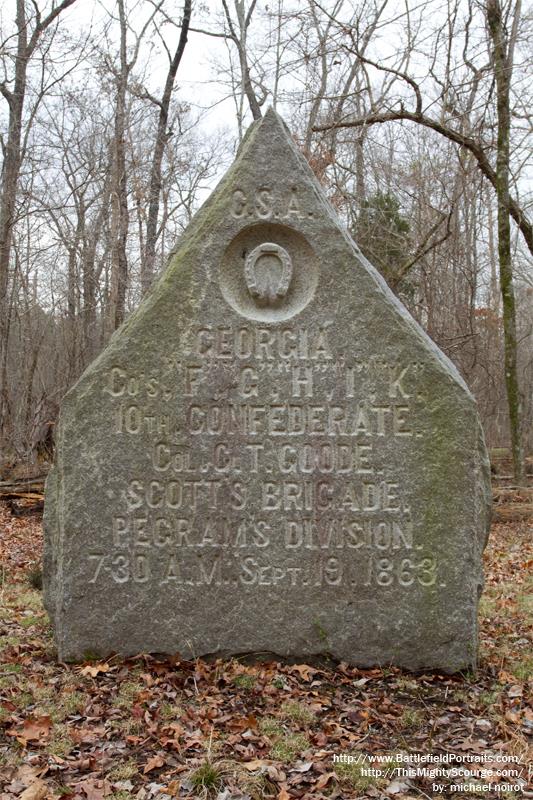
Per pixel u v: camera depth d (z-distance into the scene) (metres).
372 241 16.77
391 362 4.98
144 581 4.93
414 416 4.96
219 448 4.96
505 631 6.12
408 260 16.48
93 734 3.93
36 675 4.68
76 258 22.86
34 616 6.18
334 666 4.93
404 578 4.93
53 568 5.14
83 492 4.93
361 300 5.01
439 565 4.91
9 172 16.53
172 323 4.98
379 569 4.93
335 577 4.93
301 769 3.67
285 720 4.16
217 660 4.87
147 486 4.94
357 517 4.94
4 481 12.98
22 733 3.90
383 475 4.95
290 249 5.10
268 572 4.94
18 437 16.02
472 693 4.63
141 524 4.93
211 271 5.02
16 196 18.02
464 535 4.91
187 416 4.96
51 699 4.35
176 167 20.02
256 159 5.09
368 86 13.32
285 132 5.14
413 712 4.31
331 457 4.96
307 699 4.42
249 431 4.97
